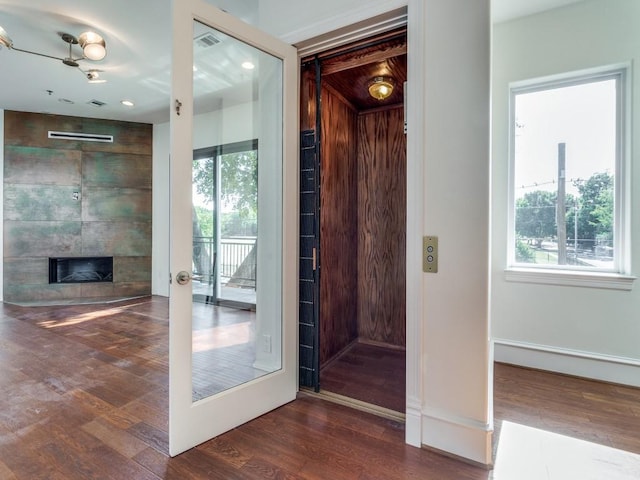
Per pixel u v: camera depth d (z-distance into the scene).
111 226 5.52
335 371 2.67
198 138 2.11
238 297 2.31
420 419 1.72
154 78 3.96
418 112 1.74
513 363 2.75
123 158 5.59
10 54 3.41
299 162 2.33
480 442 1.59
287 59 2.16
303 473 1.53
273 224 2.27
